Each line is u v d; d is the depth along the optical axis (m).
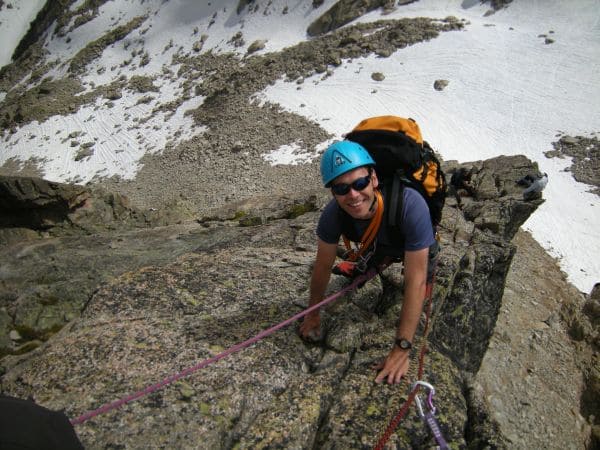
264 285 2.50
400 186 1.60
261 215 5.15
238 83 38.12
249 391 1.75
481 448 1.65
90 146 38.72
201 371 1.82
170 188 30.45
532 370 6.52
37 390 1.70
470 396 1.85
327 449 1.54
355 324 2.12
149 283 2.50
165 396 1.67
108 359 1.87
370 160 1.54
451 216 4.24
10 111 46.84
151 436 1.51
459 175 5.57
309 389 1.79
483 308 3.05
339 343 2.00
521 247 12.41
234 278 2.58
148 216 9.90
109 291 2.42
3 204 7.88
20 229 7.98
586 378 6.73
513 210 4.78
